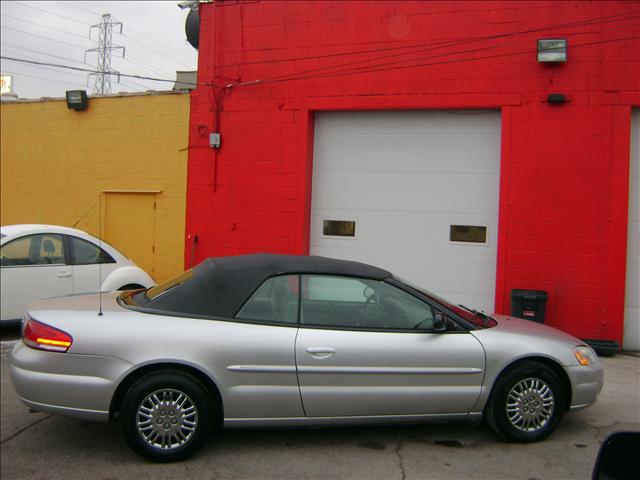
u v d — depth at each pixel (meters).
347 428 4.89
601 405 5.61
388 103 8.84
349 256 9.26
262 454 4.36
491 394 4.51
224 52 9.65
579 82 8.05
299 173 9.27
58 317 4.23
